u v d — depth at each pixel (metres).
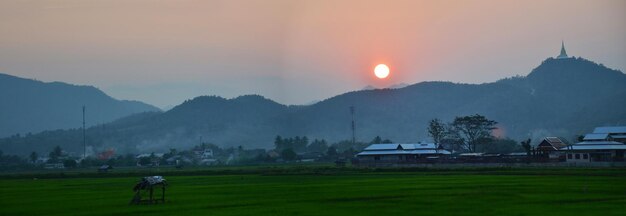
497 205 86.81
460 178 139.38
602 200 90.81
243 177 170.25
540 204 87.12
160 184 98.56
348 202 94.00
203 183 144.50
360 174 170.12
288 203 94.06
